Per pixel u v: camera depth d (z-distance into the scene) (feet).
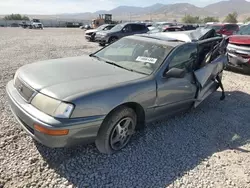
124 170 9.41
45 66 11.25
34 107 8.84
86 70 10.85
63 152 10.12
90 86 9.26
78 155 10.02
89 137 8.94
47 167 9.16
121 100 9.51
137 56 12.55
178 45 12.73
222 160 10.55
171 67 11.96
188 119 14.56
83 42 57.72
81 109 8.48
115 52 13.51
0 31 102.17
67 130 8.22
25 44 48.47
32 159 9.52
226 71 28.55
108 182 8.71
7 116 13.00
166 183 8.87
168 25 68.49
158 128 13.04
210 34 17.19
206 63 15.34
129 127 10.74
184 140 12.02
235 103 17.98
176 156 10.59
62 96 8.48
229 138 12.64
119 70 11.38
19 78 10.43
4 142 10.51
